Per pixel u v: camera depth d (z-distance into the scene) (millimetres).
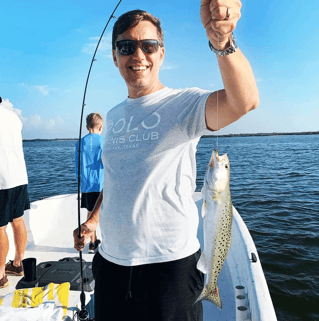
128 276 1547
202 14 1071
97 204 2158
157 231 1508
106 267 1651
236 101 1223
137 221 1517
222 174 1601
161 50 1738
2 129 2805
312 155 36781
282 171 20750
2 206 2840
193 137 1480
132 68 1626
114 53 1859
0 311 1996
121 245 1569
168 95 1613
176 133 1486
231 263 3168
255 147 63875
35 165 25828
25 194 3184
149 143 1524
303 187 13891
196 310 1562
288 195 11977
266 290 2293
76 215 5094
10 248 3738
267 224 8070
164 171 1510
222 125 1381
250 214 9133
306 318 4223
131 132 1605
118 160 1620
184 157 1562
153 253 1509
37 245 4219
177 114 1497
